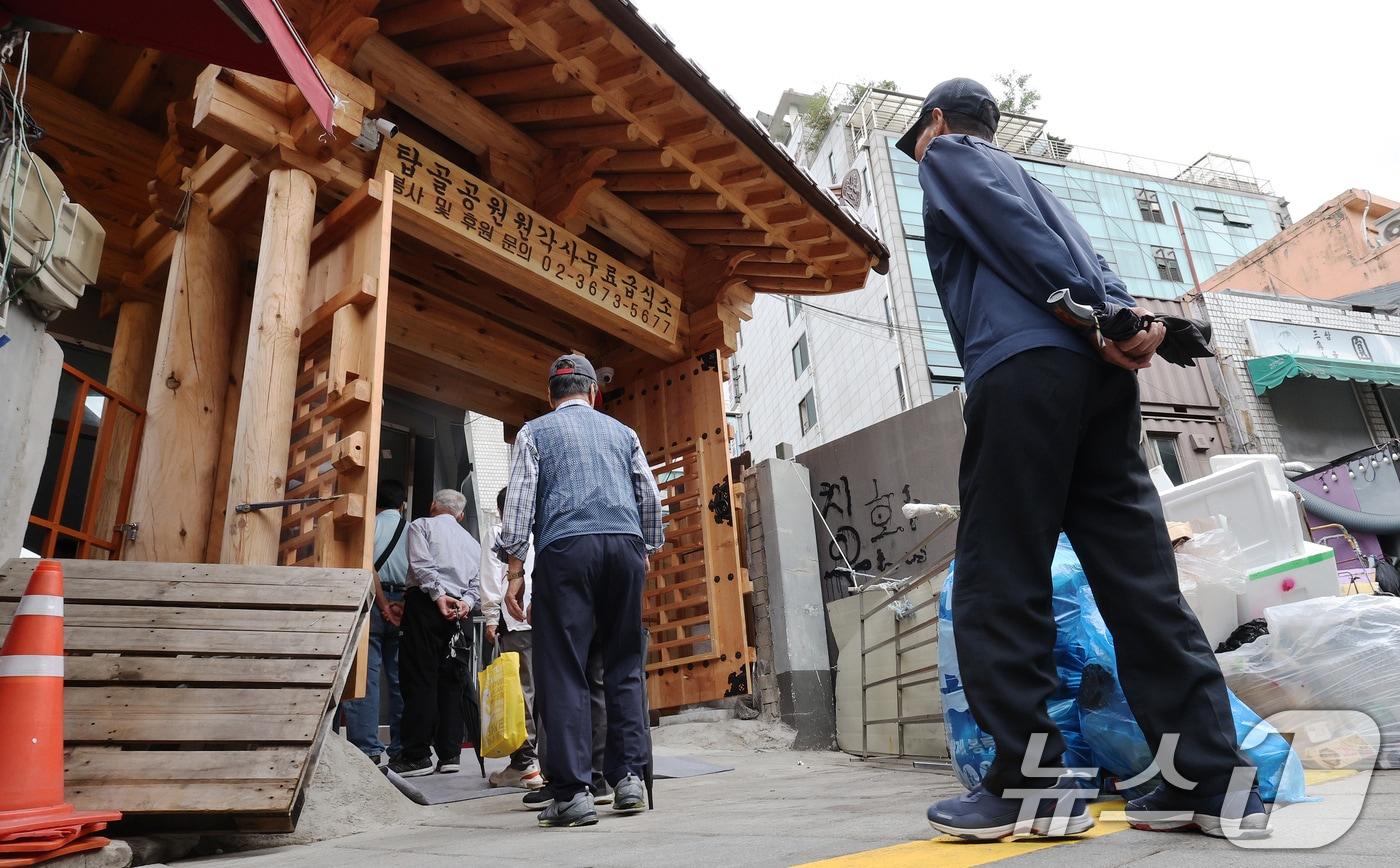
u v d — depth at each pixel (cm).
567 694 263
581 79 577
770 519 804
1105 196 2283
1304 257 2144
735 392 2945
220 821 245
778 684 747
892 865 129
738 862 147
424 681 470
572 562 271
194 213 531
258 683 271
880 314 1919
